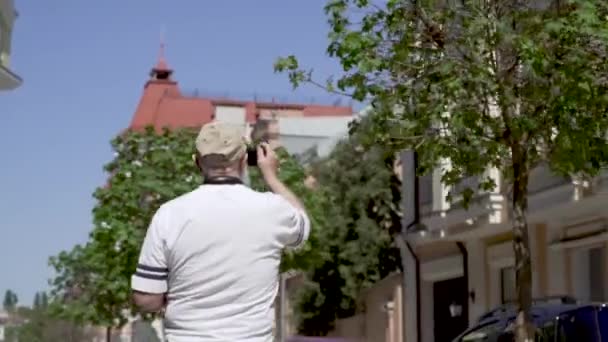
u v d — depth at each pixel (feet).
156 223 14.93
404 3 43.70
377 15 43.91
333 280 110.52
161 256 14.79
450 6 43.24
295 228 15.42
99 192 91.35
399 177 107.45
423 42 44.01
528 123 40.83
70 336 248.32
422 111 43.32
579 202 66.90
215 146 15.34
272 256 15.06
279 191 16.07
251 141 16.44
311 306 112.57
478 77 41.73
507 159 46.39
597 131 42.29
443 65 41.81
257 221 14.97
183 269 14.69
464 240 89.30
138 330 135.44
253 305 14.79
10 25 73.92
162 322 15.47
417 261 99.86
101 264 101.60
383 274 107.24
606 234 68.49
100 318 115.65
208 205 14.90
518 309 41.86
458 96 42.68
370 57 43.14
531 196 72.33
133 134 93.35
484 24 41.68
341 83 44.47
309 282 111.65
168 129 94.22
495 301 84.38
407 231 99.30
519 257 42.42
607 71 41.09
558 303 45.39
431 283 98.53
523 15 42.60
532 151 43.57
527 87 42.04
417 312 99.19
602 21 40.98
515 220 42.75
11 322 310.86
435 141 44.04
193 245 14.67
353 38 42.73
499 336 44.86
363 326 111.96
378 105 44.68
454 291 94.07
